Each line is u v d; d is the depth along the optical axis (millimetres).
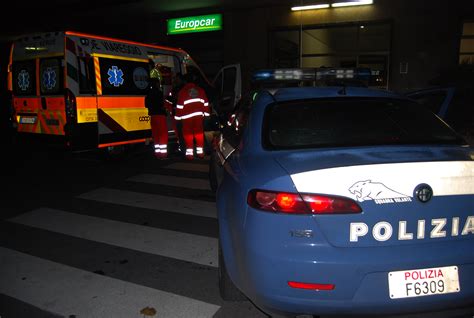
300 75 4523
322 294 2043
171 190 6234
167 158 8844
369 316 2078
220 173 3418
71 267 3668
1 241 4297
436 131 2898
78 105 7039
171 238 4336
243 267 2285
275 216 2107
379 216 2059
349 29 14688
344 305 2041
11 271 3600
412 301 2055
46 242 4262
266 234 2121
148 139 8562
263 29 15984
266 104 3090
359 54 14719
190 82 8297
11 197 5949
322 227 2055
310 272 2039
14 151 10070
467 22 13312
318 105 3057
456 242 2127
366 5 14195
